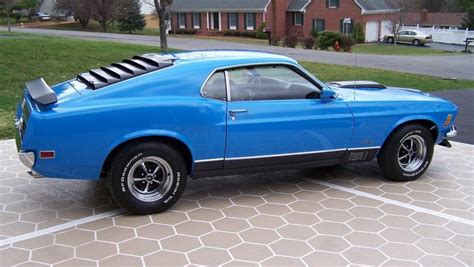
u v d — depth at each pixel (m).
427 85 14.70
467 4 66.25
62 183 5.71
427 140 5.82
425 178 5.98
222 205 5.07
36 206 5.03
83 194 5.37
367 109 5.43
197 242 4.26
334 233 4.45
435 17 63.72
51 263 3.90
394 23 47.53
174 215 4.82
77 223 4.63
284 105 5.05
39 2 65.88
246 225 4.60
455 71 19.59
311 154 5.27
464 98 11.93
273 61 5.12
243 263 3.92
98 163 4.51
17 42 18.28
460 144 7.59
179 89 4.73
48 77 13.16
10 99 10.56
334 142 5.34
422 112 5.68
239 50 5.70
